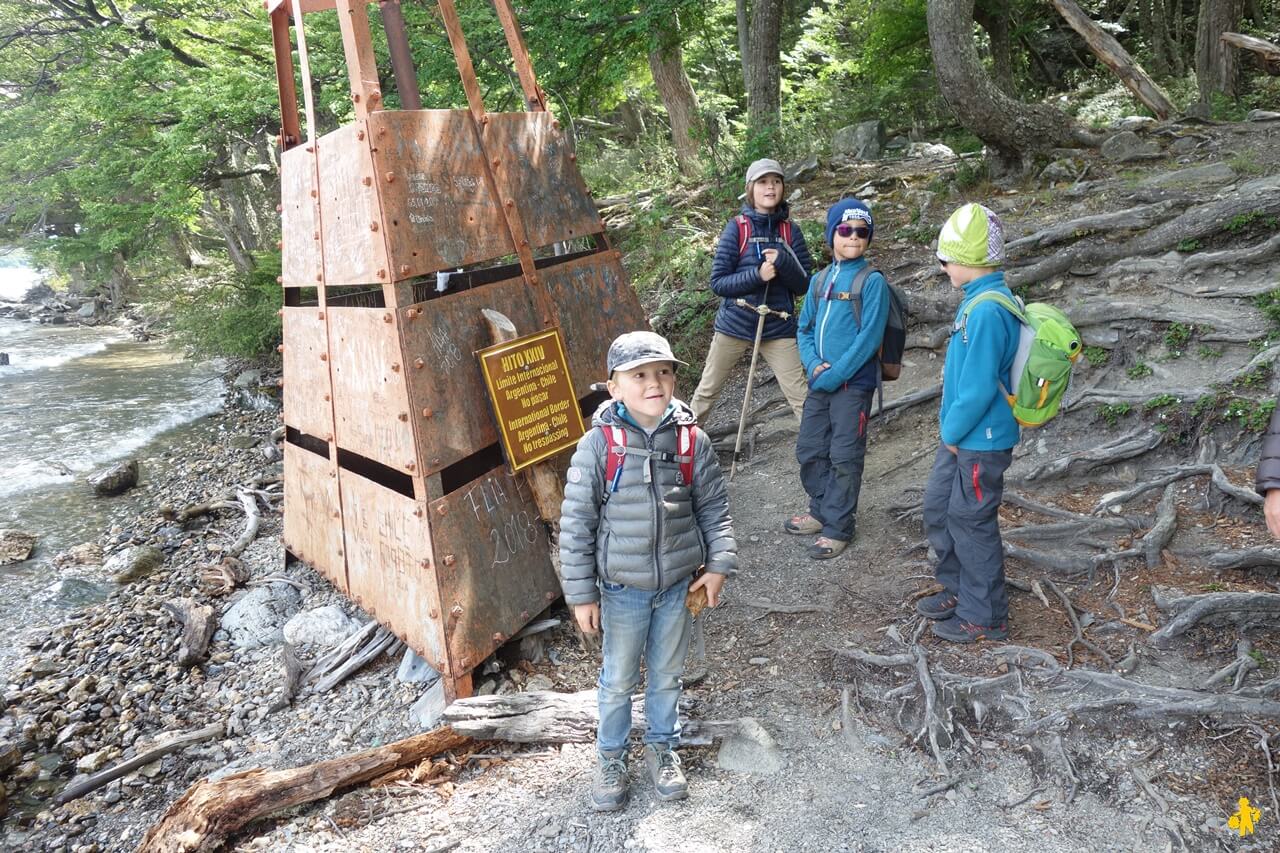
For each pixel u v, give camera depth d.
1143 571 3.44
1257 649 2.90
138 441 10.05
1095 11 15.25
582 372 3.93
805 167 9.08
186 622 4.66
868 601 3.60
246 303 14.00
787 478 5.08
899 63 12.80
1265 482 1.96
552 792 2.77
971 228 2.84
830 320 3.76
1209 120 7.61
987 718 2.79
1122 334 4.75
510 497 3.55
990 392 2.85
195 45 15.32
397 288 3.21
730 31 15.64
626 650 2.54
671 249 8.00
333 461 3.83
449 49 8.47
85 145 15.17
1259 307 4.48
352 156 3.30
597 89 9.09
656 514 2.39
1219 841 2.24
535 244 3.79
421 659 3.73
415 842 2.63
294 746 3.43
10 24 16.89
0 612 5.59
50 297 29.03
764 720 2.97
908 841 2.38
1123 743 2.60
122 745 3.82
